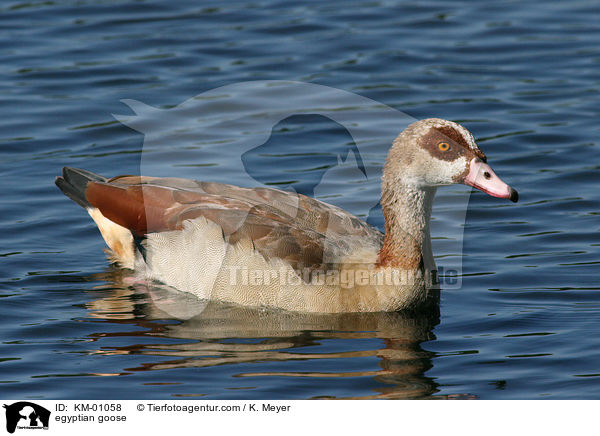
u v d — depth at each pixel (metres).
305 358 10.42
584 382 9.66
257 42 20.47
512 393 9.52
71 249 13.59
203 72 18.84
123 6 22.58
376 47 20.30
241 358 10.44
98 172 15.37
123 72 18.94
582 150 16.23
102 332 11.15
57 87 18.39
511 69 19.44
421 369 10.10
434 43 20.62
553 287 12.05
